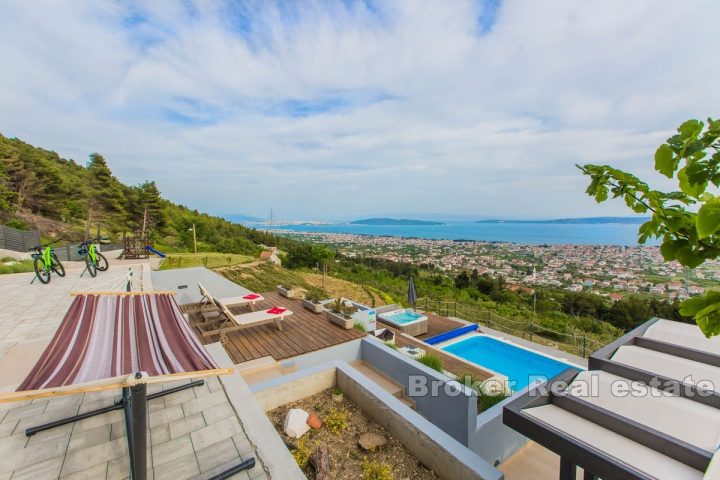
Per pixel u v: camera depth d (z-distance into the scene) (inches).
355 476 99.5
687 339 112.6
